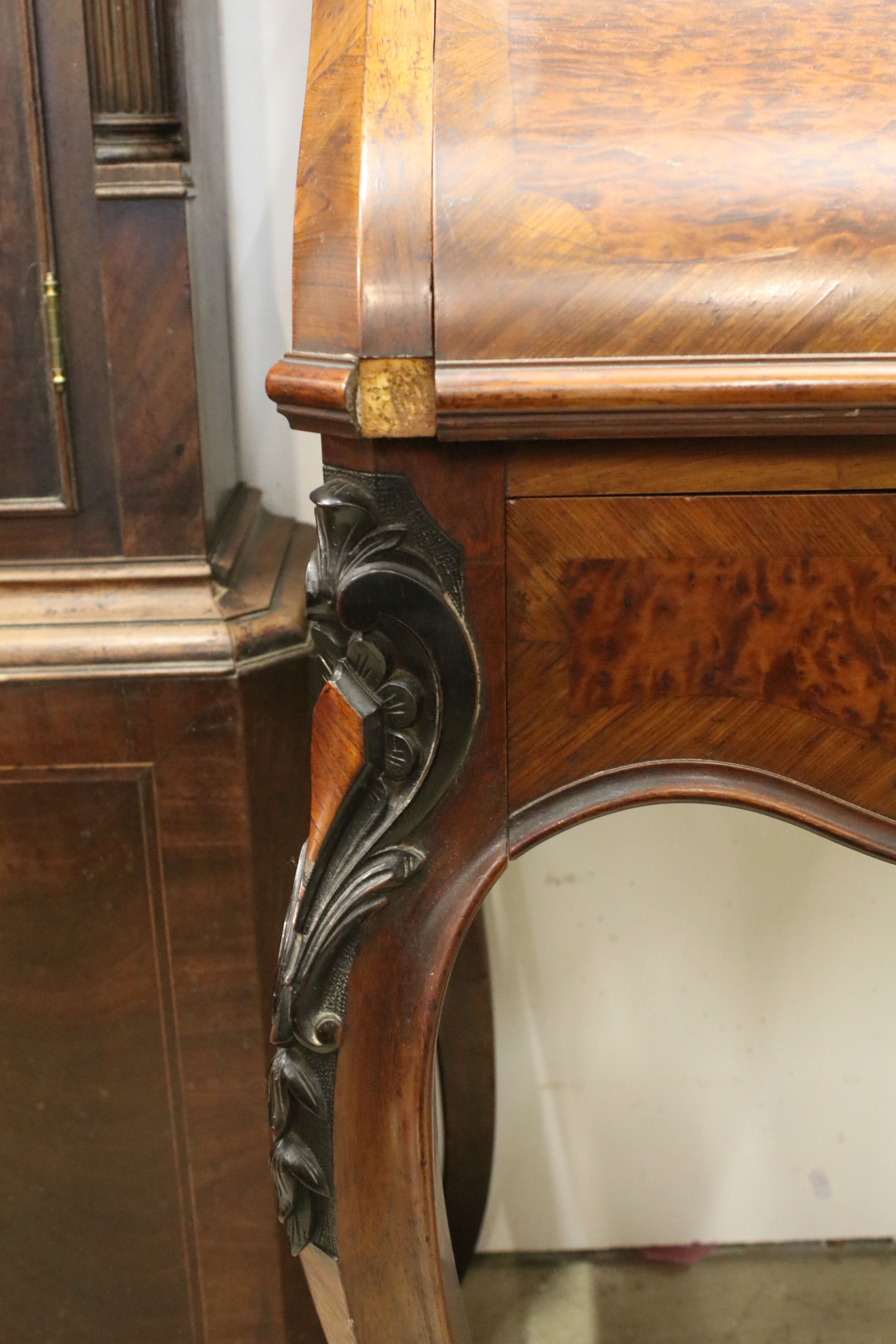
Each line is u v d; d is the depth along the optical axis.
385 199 0.49
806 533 0.52
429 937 0.57
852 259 0.49
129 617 0.79
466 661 0.54
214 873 0.82
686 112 0.51
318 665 0.85
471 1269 1.14
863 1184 1.14
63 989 0.85
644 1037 1.13
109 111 0.73
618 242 0.49
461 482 0.52
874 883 1.08
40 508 0.79
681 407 0.48
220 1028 0.85
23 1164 0.88
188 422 0.78
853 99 0.51
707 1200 1.15
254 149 0.93
